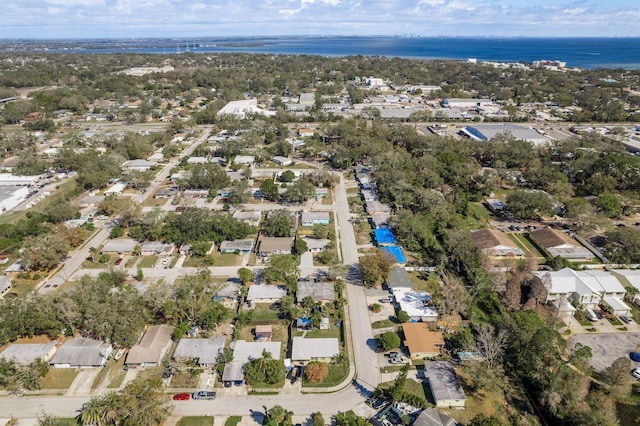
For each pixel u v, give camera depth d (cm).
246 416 6594
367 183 15900
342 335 8325
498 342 7450
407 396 6681
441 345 7956
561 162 17900
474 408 6781
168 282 9981
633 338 8338
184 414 6612
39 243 10456
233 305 9219
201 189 15525
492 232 11888
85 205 14175
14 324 7950
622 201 13825
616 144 19588
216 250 11506
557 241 11500
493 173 15512
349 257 11175
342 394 7025
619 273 9962
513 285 9219
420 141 19188
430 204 13238
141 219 12381
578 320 8875
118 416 6178
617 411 6794
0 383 7100
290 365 7562
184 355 7569
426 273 10512
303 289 9394
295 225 12800
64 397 6950
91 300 8425
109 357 7744
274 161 18775
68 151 17712
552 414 6562
